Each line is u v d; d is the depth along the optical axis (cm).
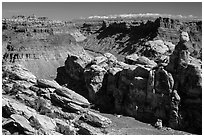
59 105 7894
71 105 7706
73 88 9812
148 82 7475
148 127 7044
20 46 15500
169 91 7194
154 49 12912
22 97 8238
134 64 9000
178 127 6938
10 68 10219
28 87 8900
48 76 13588
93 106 8462
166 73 7238
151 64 8594
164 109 7225
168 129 6894
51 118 6812
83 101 7975
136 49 18688
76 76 10188
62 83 10506
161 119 7219
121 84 8200
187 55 7350
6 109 6619
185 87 7169
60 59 15812
